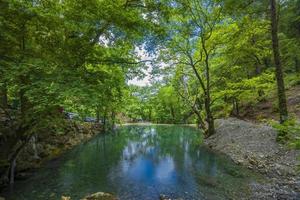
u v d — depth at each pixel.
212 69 24.91
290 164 11.73
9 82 8.14
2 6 7.97
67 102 8.02
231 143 18.30
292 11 25.95
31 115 9.09
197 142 23.80
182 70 26.22
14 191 9.95
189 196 9.37
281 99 14.17
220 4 17.72
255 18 17.56
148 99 72.69
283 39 26.47
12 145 10.07
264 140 16.42
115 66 11.80
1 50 8.34
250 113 29.78
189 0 18.09
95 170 13.49
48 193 9.84
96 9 8.97
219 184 10.54
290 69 29.44
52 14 8.52
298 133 6.23
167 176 12.21
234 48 21.12
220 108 41.84
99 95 8.32
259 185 9.98
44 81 7.69
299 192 8.93
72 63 9.21
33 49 9.29
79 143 23.64
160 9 11.83
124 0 11.24
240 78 25.38
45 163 14.84
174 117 64.12
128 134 33.94
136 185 10.90
